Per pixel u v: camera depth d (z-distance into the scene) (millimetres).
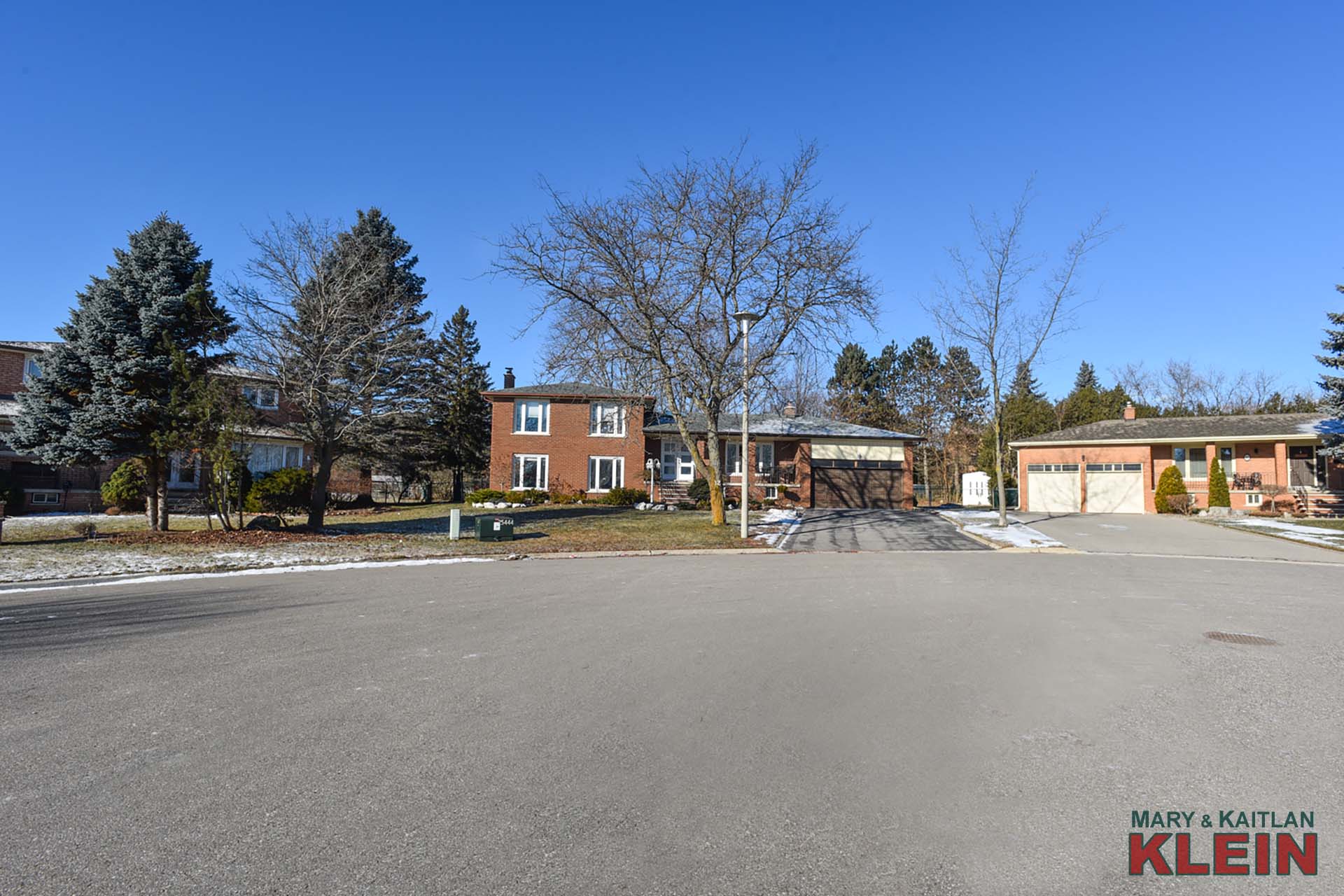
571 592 11406
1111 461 34219
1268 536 21938
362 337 20344
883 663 6863
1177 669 6625
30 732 5062
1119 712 5441
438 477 47500
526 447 36344
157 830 3668
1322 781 4262
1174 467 31578
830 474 35500
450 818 3795
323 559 15695
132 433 20000
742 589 11586
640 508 31688
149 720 5309
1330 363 26984
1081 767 4449
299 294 20391
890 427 61531
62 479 27922
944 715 5391
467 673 6555
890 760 4551
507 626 8617
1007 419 51531
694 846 3516
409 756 4621
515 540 19750
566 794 4074
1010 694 5871
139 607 10031
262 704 5668
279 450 34094
